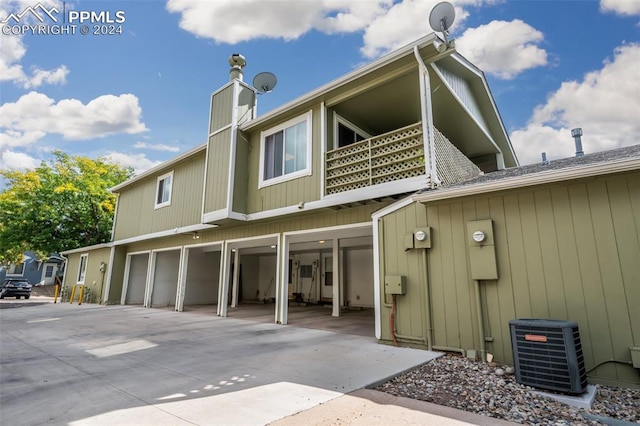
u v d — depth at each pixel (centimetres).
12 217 1762
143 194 1301
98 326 756
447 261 480
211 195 859
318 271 1470
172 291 1312
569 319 380
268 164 814
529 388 332
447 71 694
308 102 721
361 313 1064
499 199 448
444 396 313
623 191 370
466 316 453
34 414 263
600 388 343
